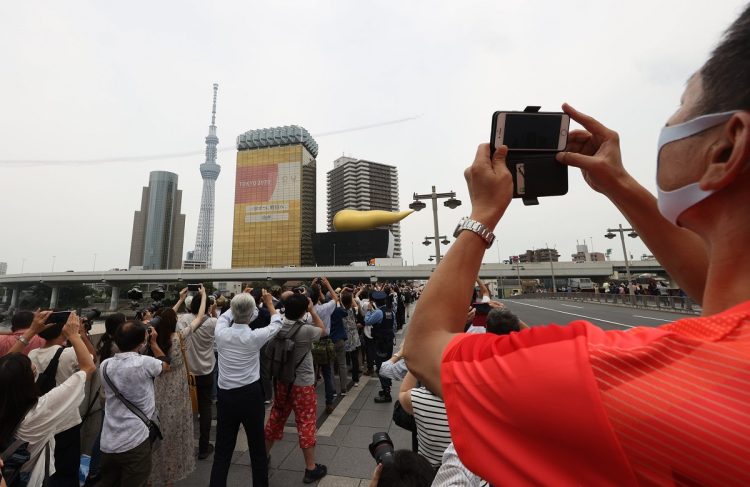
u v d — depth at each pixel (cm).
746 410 36
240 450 491
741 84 47
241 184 14000
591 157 92
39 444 251
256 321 653
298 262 12900
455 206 1570
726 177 48
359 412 636
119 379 322
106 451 316
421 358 71
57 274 7038
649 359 44
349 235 8156
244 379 373
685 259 85
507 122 94
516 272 6178
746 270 49
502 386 53
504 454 52
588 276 6197
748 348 40
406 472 166
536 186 93
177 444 401
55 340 377
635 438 41
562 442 47
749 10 51
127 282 7162
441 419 231
